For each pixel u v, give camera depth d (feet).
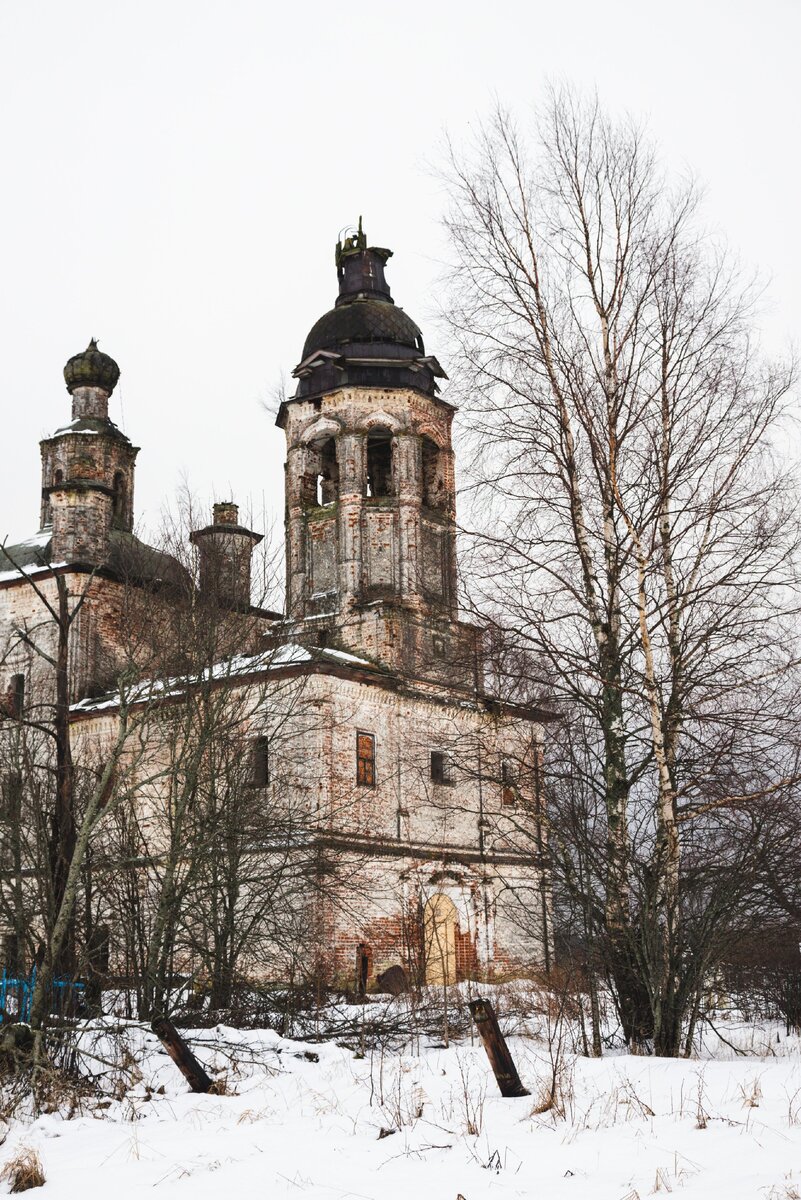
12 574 112.16
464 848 100.89
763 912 45.73
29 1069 39.06
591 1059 40.57
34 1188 27.30
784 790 45.27
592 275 52.39
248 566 77.66
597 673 48.32
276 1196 24.73
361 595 104.32
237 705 70.64
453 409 114.21
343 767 91.30
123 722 51.13
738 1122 28.12
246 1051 45.47
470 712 100.63
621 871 46.55
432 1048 49.78
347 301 115.75
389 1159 27.55
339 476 108.37
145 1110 36.83
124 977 53.36
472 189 54.24
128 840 57.41
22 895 50.06
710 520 47.75
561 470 51.01
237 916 67.62
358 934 88.02
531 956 103.14
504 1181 24.66
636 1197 22.41
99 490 112.57
